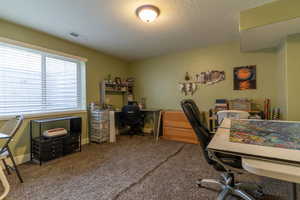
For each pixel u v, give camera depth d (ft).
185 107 4.36
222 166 4.03
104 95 12.50
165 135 12.12
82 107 11.43
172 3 6.36
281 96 8.74
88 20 7.63
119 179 6.06
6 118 7.27
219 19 7.72
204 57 12.08
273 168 2.11
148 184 5.70
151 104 14.70
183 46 11.84
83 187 5.53
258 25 6.57
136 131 13.98
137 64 15.46
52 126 9.31
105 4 6.36
